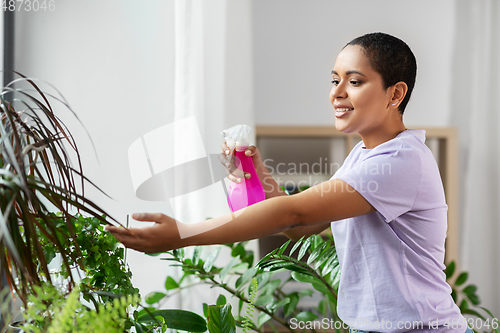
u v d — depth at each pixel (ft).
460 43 5.76
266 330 5.05
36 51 4.45
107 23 4.50
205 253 4.26
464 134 5.78
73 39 4.48
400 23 5.75
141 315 2.90
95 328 1.77
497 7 5.65
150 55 4.51
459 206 5.78
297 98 5.74
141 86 4.50
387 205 2.10
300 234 3.14
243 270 4.26
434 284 2.35
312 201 1.97
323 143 5.56
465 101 5.78
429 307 2.27
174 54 4.49
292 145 5.56
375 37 2.29
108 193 4.43
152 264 4.44
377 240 2.35
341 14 5.74
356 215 2.08
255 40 5.73
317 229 3.11
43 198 4.06
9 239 1.48
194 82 4.24
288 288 5.14
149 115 4.50
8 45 4.34
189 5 4.26
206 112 4.32
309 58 5.74
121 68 4.50
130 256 4.41
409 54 2.31
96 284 2.40
